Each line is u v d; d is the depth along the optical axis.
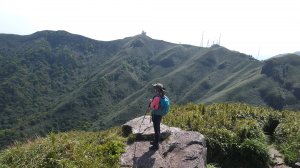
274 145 15.55
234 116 17.09
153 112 10.35
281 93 172.00
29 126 179.62
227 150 13.55
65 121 186.62
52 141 10.21
